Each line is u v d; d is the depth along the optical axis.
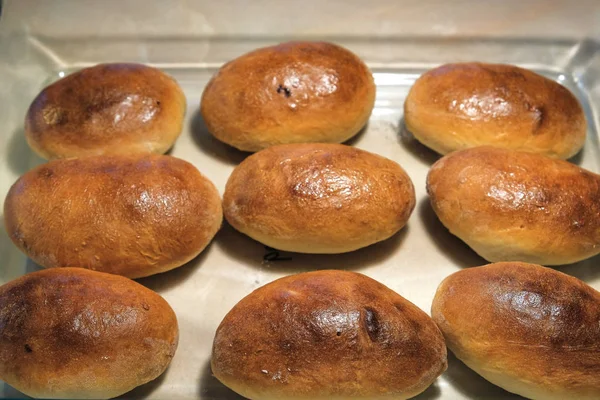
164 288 0.32
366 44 0.42
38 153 0.34
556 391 0.26
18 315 0.25
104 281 0.27
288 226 0.30
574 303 0.26
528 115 0.34
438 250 0.33
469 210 0.30
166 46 0.41
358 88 0.35
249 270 0.32
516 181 0.30
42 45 0.41
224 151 0.37
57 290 0.26
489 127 0.34
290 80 0.34
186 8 0.41
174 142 0.36
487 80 0.35
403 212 0.31
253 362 0.25
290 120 0.34
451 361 0.29
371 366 0.25
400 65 0.42
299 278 0.28
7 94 0.38
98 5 0.40
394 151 0.37
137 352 0.26
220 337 0.26
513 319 0.26
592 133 0.38
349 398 0.25
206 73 0.41
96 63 0.41
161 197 0.30
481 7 0.41
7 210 0.30
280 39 0.42
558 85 0.36
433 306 0.29
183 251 0.30
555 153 0.34
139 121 0.33
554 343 0.26
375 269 0.33
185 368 0.29
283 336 0.25
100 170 0.30
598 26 0.41
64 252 0.29
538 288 0.27
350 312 0.25
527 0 0.41
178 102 0.36
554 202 0.30
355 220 0.30
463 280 0.28
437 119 0.34
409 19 0.42
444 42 0.42
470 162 0.31
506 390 0.28
